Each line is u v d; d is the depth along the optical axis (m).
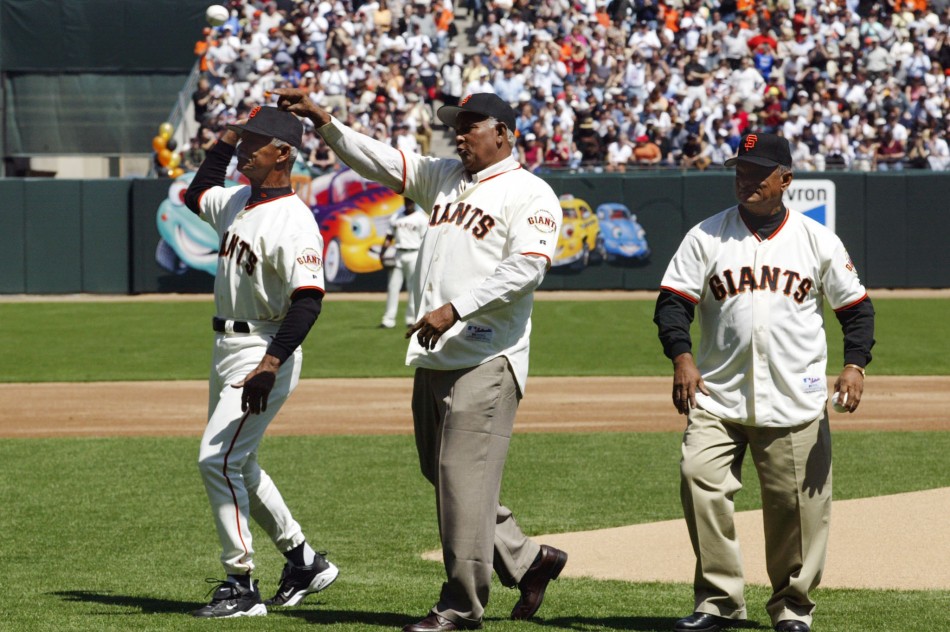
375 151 20.05
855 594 22.52
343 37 109.06
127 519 29.97
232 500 20.12
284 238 20.00
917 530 28.12
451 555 18.66
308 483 35.06
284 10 113.44
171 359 65.50
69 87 123.56
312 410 49.56
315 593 22.59
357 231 100.06
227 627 19.12
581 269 100.31
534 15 114.62
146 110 123.94
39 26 122.62
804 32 112.94
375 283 100.62
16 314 87.62
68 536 28.02
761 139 18.86
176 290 100.69
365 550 26.97
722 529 18.98
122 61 123.19
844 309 19.25
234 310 20.66
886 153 105.69
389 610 20.98
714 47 111.00
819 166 99.94
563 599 22.28
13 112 123.69
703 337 19.41
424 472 20.12
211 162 22.02
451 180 19.73
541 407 50.69
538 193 18.92
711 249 19.12
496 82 107.94
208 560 25.62
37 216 100.00
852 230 98.50
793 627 18.97
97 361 64.69
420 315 19.28
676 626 18.89
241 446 20.30
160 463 38.12
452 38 117.06
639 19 114.19
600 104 107.06
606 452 40.34
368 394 53.72
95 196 100.12
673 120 104.19
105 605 21.09
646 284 100.06
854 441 42.62
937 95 108.19
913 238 98.56
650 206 99.38
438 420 19.20
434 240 19.34
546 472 36.81
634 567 25.20
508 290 18.20
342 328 78.50
